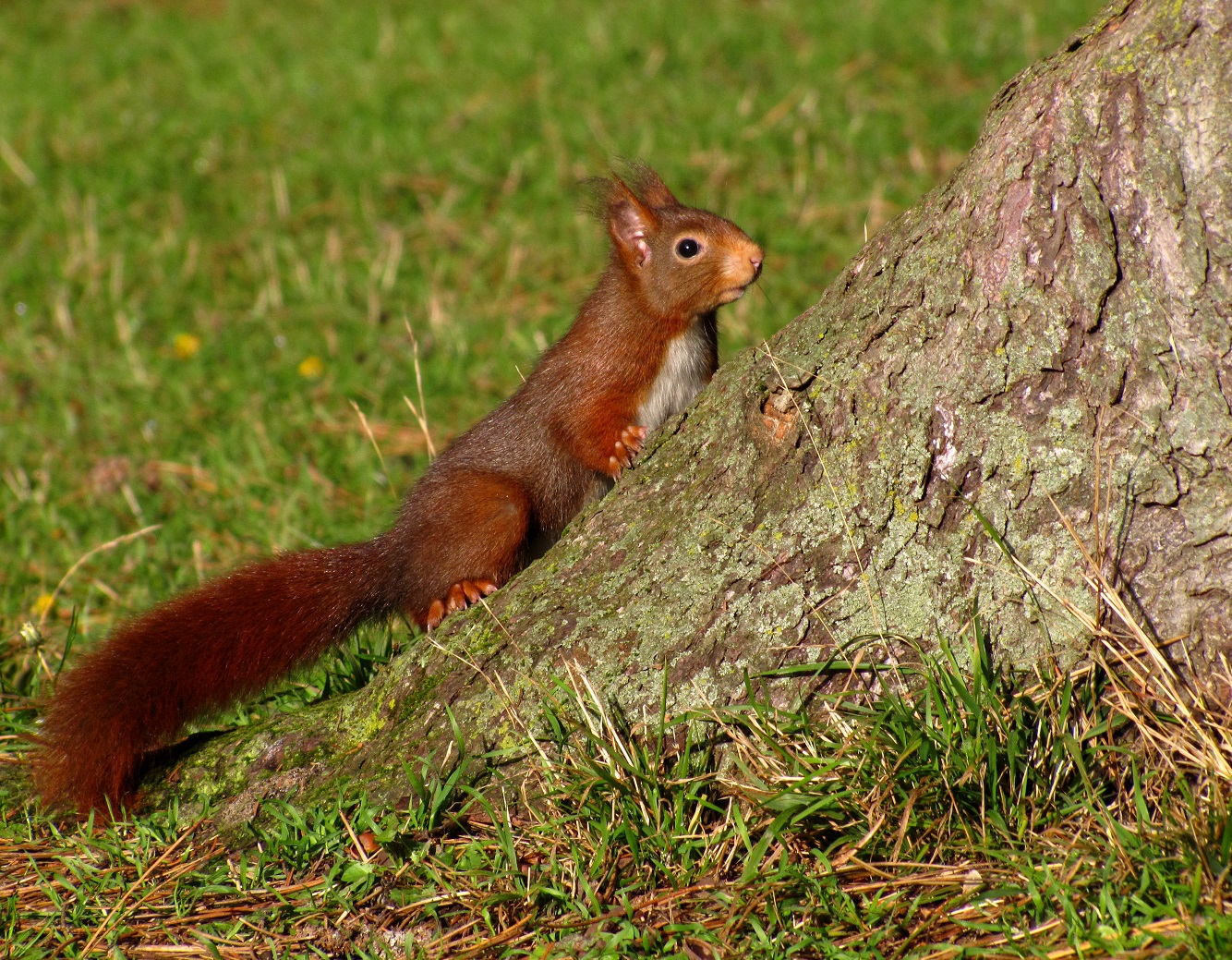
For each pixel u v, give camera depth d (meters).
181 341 14.45
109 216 17.06
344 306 14.88
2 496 11.74
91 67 22.75
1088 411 6.15
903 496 6.49
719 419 7.03
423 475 9.30
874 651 6.46
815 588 6.59
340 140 18.70
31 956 6.11
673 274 9.16
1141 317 5.97
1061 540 6.26
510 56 21.11
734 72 20.05
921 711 6.21
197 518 11.30
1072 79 6.02
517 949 5.87
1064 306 6.11
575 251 15.73
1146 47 5.79
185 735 8.06
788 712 6.32
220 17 25.81
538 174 17.42
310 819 6.76
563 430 9.26
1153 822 5.77
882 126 17.62
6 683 8.52
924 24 20.94
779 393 6.79
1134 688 6.14
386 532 8.97
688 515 6.93
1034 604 6.29
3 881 6.73
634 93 19.31
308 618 8.40
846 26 21.17
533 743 6.54
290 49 22.98
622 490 7.25
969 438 6.37
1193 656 6.14
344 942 6.13
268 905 6.36
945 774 5.93
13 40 24.72
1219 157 5.67
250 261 15.92
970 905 5.67
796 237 15.22
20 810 7.32
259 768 7.18
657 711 6.61
